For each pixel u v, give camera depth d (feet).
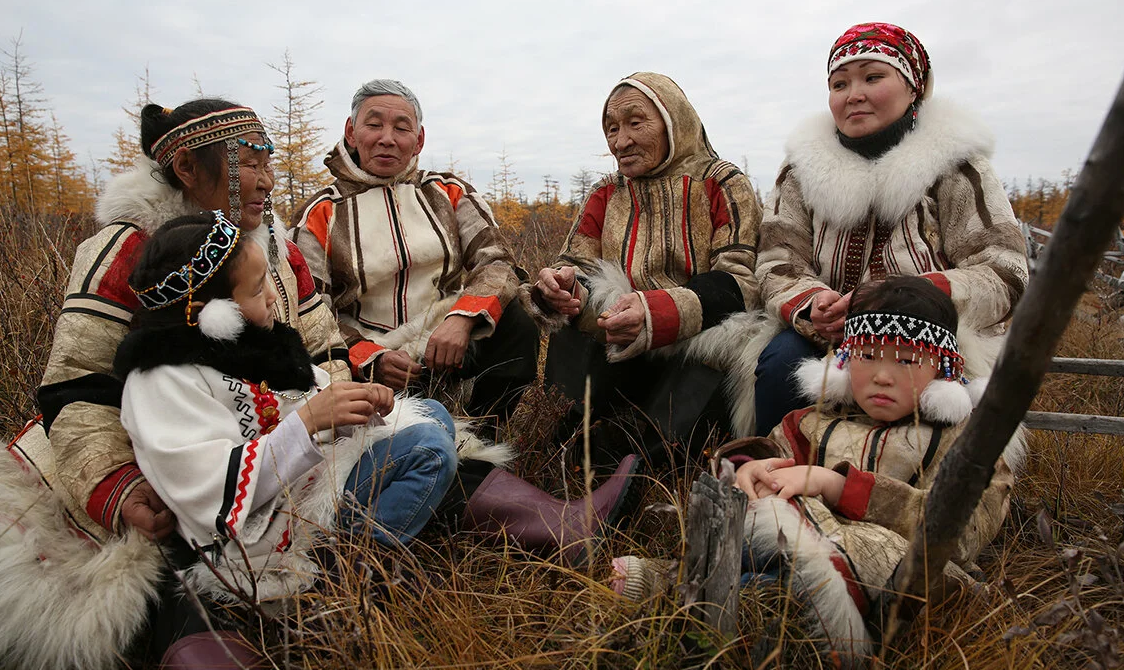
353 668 5.56
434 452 7.11
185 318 6.68
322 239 10.28
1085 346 13.28
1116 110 3.35
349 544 6.44
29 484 7.04
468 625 6.08
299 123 29.81
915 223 8.96
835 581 5.93
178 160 7.38
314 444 6.58
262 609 6.28
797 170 9.49
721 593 5.52
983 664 5.81
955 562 6.42
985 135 8.82
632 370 9.92
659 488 8.38
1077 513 8.74
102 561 6.42
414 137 10.44
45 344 10.48
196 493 6.38
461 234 10.94
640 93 9.95
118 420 6.93
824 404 7.59
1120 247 8.66
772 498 6.46
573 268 9.73
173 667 5.82
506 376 10.44
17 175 32.45
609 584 6.55
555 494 9.08
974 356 8.05
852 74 9.00
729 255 9.78
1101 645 5.30
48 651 6.17
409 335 10.20
